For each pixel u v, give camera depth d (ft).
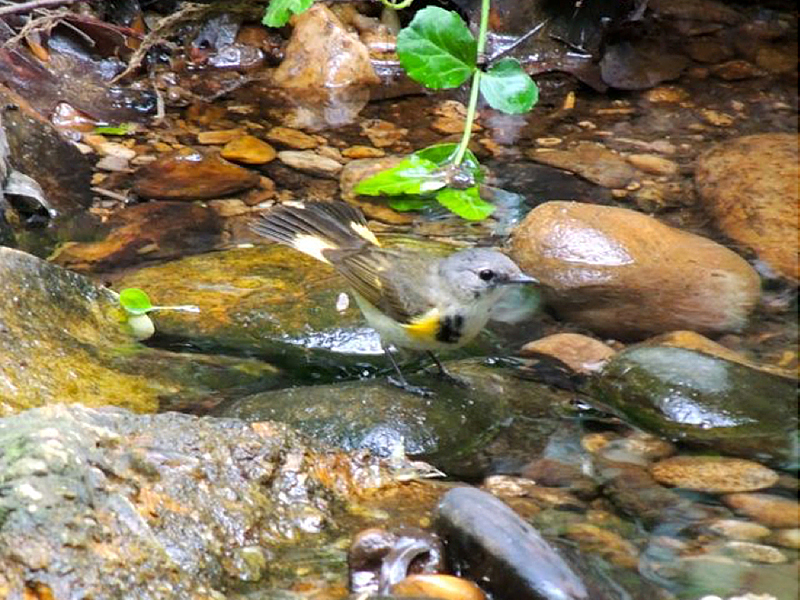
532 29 46.78
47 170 34.81
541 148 40.34
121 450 19.47
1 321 25.44
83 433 18.98
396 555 19.29
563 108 43.62
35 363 25.08
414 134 40.78
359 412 24.88
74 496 17.65
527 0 47.14
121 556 17.65
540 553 19.11
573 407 26.99
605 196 37.29
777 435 26.21
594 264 33.14
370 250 27.58
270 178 36.81
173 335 27.99
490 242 34.35
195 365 26.99
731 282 32.76
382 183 36.32
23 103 35.99
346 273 27.17
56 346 25.95
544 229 33.99
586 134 41.63
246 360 27.53
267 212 31.73
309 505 21.12
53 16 39.83
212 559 19.22
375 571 19.40
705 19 50.34
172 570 18.12
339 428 24.49
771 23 50.75
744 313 31.65
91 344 26.78
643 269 32.99
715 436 26.20
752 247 34.78
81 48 41.93
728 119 43.34
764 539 22.39
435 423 25.09
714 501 23.70
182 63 44.01
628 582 20.58
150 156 37.37
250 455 21.12
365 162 37.88
